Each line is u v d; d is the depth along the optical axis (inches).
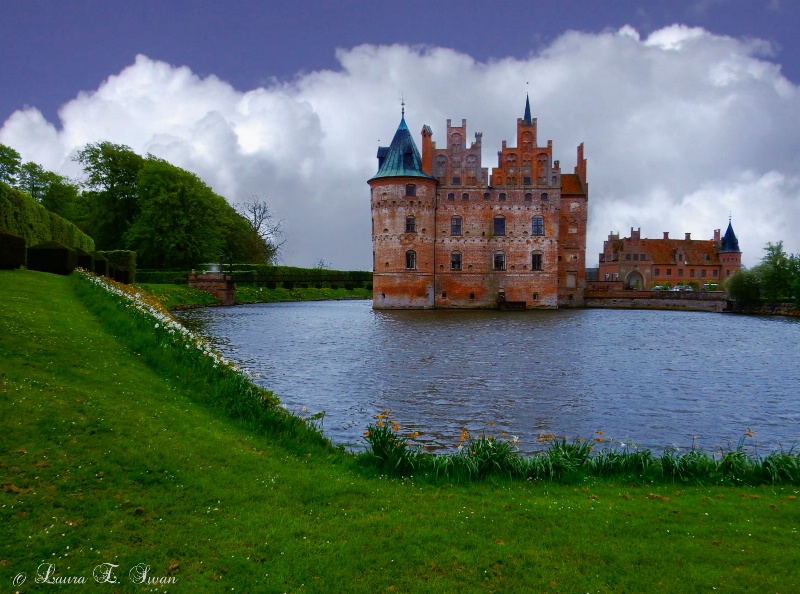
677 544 306.2
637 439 601.3
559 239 3341.5
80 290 1054.4
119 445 378.6
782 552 299.0
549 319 2224.4
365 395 778.2
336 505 344.5
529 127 2940.5
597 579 269.3
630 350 1282.0
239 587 253.0
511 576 270.5
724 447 579.8
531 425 644.7
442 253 2901.1
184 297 2866.6
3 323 616.4
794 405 757.9
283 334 1557.6
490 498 369.4
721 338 1588.3
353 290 5007.4
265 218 4564.5
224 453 403.2
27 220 1503.4
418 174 2780.5
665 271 5324.8
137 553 271.4
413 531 310.5
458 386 842.8
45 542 271.3
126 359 606.5
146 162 3408.0
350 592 253.8
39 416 393.4
